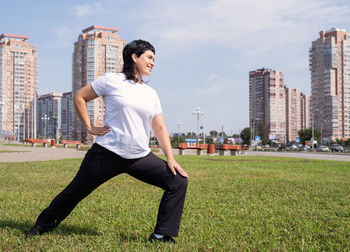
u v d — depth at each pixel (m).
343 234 3.93
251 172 11.37
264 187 7.70
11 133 61.97
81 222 4.23
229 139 111.25
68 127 151.25
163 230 3.29
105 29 117.88
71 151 27.80
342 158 27.69
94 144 3.18
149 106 3.14
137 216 4.62
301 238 3.73
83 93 3.15
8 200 5.69
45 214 3.46
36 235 3.47
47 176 9.35
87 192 3.30
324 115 124.88
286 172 11.74
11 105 113.69
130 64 3.21
